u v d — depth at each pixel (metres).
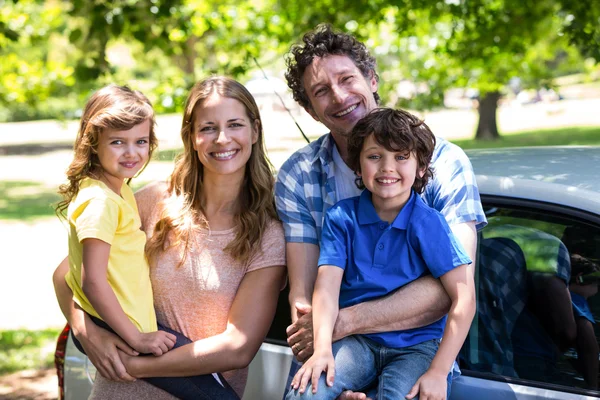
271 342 3.03
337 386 2.48
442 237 2.50
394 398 2.41
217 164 2.82
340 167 2.93
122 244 2.77
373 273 2.58
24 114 48.25
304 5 8.64
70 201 2.85
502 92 24.95
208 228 2.90
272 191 2.98
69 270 2.93
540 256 2.67
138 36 7.75
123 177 2.83
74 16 7.63
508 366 2.63
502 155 3.27
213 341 2.76
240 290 2.84
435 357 2.43
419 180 2.63
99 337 2.77
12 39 8.66
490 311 2.71
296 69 3.04
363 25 8.30
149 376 2.75
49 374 6.29
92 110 2.80
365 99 2.92
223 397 2.80
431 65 12.62
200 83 2.90
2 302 8.70
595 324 2.55
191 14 8.48
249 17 8.87
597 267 2.57
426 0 8.06
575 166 2.95
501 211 2.75
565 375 2.56
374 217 2.62
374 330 2.54
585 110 36.75
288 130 21.17
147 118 2.82
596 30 7.40
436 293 2.51
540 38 9.84
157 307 2.91
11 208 16.22
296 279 2.82
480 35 8.49
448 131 29.16
